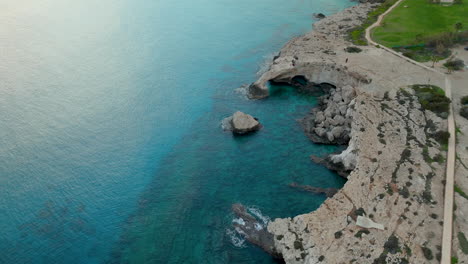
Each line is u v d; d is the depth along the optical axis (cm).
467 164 5188
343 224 4431
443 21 9744
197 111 7656
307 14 12950
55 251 4772
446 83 7075
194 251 4719
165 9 13788
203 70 9281
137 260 4647
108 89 8456
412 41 8806
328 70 7975
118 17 12975
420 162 5247
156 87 8544
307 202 5359
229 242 4800
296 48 9012
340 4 13825
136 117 7506
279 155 6328
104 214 5325
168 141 6806
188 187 5744
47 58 9894
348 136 6469
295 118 7275
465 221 4366
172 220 5184
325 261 4022
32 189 5750
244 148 6531
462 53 8119
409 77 7331
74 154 6488
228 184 5759
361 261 3991
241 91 8288
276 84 8481
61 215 5306
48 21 12512
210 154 6431
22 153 6488
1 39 10956
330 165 6003
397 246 4109
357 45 8906
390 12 10969
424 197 4700
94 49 10444
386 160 5319
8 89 8412
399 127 5994
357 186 4922
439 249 4062
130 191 5725
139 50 10400
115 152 6538
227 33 11475
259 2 14400
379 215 4503
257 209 5259
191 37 11219
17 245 4841
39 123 7288
